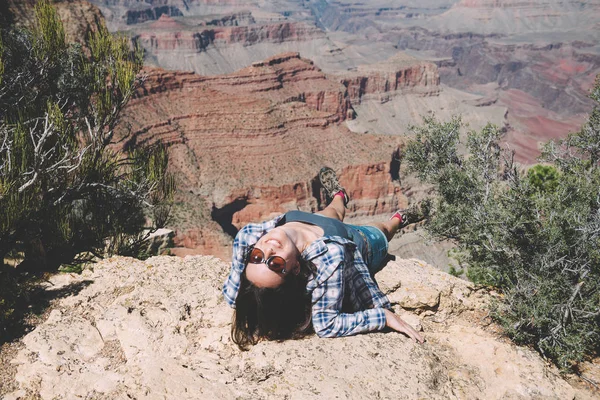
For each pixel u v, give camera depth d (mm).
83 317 5172
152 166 13461
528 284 5477
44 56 13023
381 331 4684
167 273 5801
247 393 3920
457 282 5875
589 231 5605
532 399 4316
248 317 4312
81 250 12539
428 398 3994
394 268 5762
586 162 8727
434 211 8172
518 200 6520
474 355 4730
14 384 4328
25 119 11555
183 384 3994
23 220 9328
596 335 5234
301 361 4176
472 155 8586
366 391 3939
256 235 4348
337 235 4418
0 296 5422
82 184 12086
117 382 4211
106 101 12945
